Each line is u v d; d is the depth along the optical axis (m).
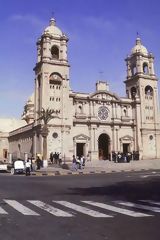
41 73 73.75
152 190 20.31
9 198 16.97
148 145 83.31
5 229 9.78
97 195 18.09
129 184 24.55
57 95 73.56
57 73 74.31
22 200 16.17
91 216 11.74
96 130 78.31
